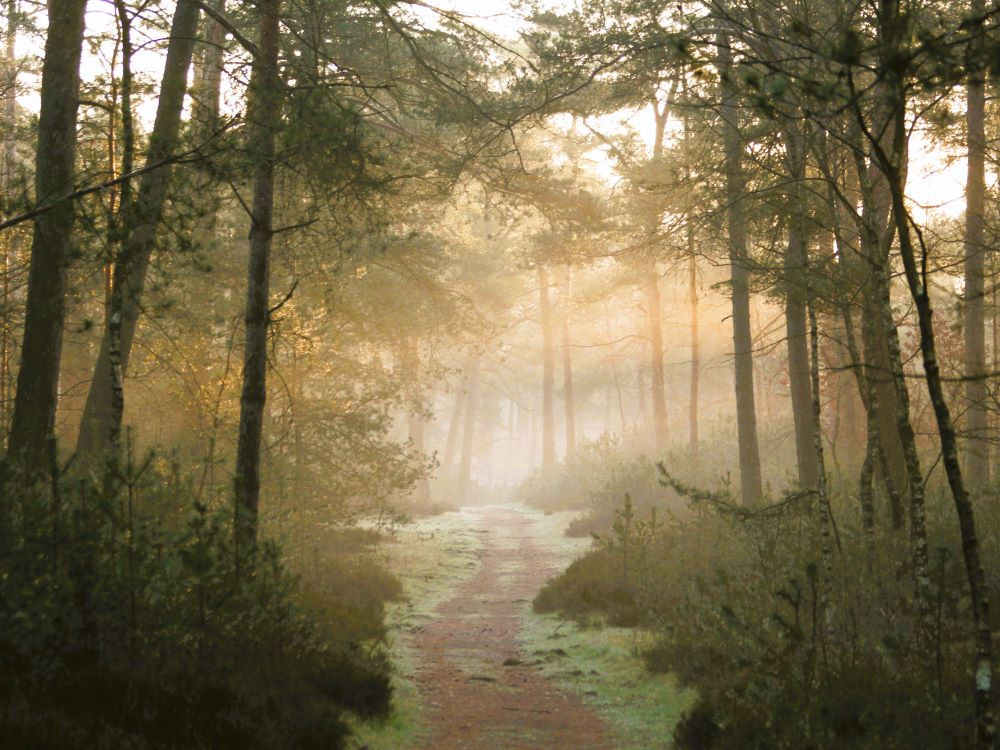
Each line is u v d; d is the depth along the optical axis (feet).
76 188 30.27
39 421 36.09
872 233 25.48
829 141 29.84
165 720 18.99
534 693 32.35
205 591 24.23
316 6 42.65
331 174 37.58
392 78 46.03
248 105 32.50
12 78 62.39
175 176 29.86
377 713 25.70
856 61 15.06
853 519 37.37
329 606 39.32
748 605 30.86
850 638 26.53
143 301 44.39
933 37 14.79
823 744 20.10
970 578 17.15
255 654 24.82
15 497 21.76
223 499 34.99
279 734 19.95
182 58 45.42
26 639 19.76
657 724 27.30
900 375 17.84
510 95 50.21
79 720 17.83
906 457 25.70
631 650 36.32
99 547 22.11
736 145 36.99
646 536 50.06
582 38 47.34
